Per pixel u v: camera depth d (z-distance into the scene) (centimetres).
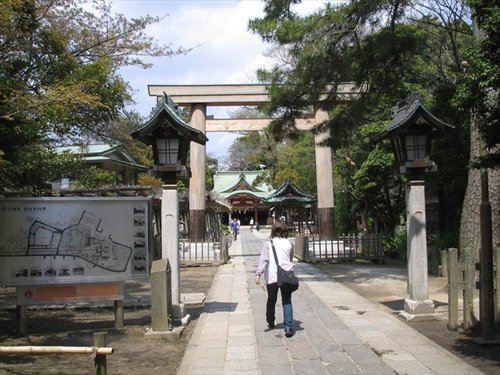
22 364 579
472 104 561
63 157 1186
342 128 1283
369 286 1168
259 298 1004
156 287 695
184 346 648
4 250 717
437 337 666
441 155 1309
